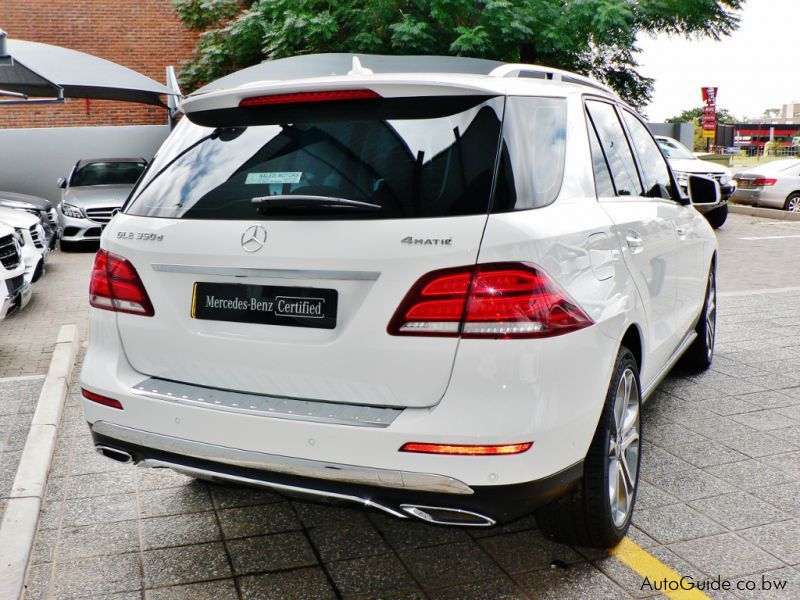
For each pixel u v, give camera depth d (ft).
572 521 9.29
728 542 10.11
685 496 11.46
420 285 7.70
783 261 38.70
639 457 10.62
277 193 8.57
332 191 8.30
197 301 8.86
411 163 8.20
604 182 10.27
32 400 16.60
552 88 9.71
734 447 13.37
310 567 9.76
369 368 7.93
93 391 9.37
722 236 49.37
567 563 9.67
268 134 9.11
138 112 68.80
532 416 7.66
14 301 24.53
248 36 61.11
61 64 39.42
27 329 25.64
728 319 23.61
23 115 66.49
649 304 11.11
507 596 8.98
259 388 8.55
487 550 10.05
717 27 55.36
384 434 7.73
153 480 12.47
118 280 9.36
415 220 7.86
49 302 30.32
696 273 15.08
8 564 9.51
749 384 16.93
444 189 7.96
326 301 8.14
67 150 63.16
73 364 19.58
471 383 7.61
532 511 8.09
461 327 7.61
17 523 10.57
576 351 8.07
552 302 7.81
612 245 9.55
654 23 55.57
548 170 8.64
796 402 15.67
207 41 65.26
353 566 9.75
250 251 8.39
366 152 8.43
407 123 8.46
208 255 8.64
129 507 11.51
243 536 10.60
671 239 12.77
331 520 11.03
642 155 12.88
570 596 8.95
